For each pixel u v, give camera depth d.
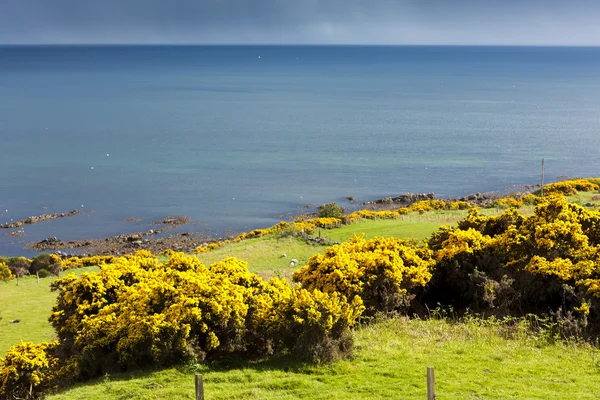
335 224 46.62
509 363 14.45
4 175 92.75
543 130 137.00
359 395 12.55
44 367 16.48
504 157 102.56
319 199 74.19
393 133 136.12
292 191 79.31
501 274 19.09
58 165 101.75
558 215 19.31
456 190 76.81
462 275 19.45
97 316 16.38
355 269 18.62
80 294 17.41
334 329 15.36
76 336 16.38
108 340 15.57
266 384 13.32
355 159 103.81
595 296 16.36
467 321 17.80
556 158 100.44
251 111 184.50
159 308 15.81
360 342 16.12
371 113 176.62
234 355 15.70
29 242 57.97
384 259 18.67
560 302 17.75
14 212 70.44
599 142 117.88
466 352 15.27
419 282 19.00
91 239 58.69
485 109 182.88
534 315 17.02
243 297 16.25
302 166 98.06
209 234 59.66
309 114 175.62
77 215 69.00
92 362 15.70
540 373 13.77
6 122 158.12
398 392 12.63
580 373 13.77
